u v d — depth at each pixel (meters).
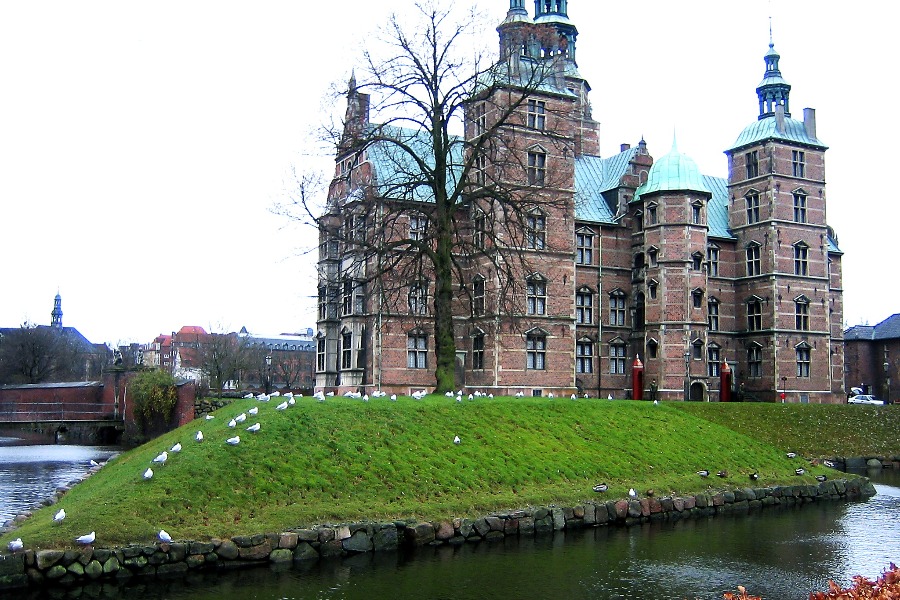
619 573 23.33
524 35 46.56
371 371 55.81
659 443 38.41
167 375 66.25
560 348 58.53
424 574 22.86
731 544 27.38
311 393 74.81
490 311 56.12
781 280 71.88
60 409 74.94
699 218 66.19
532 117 58.19
